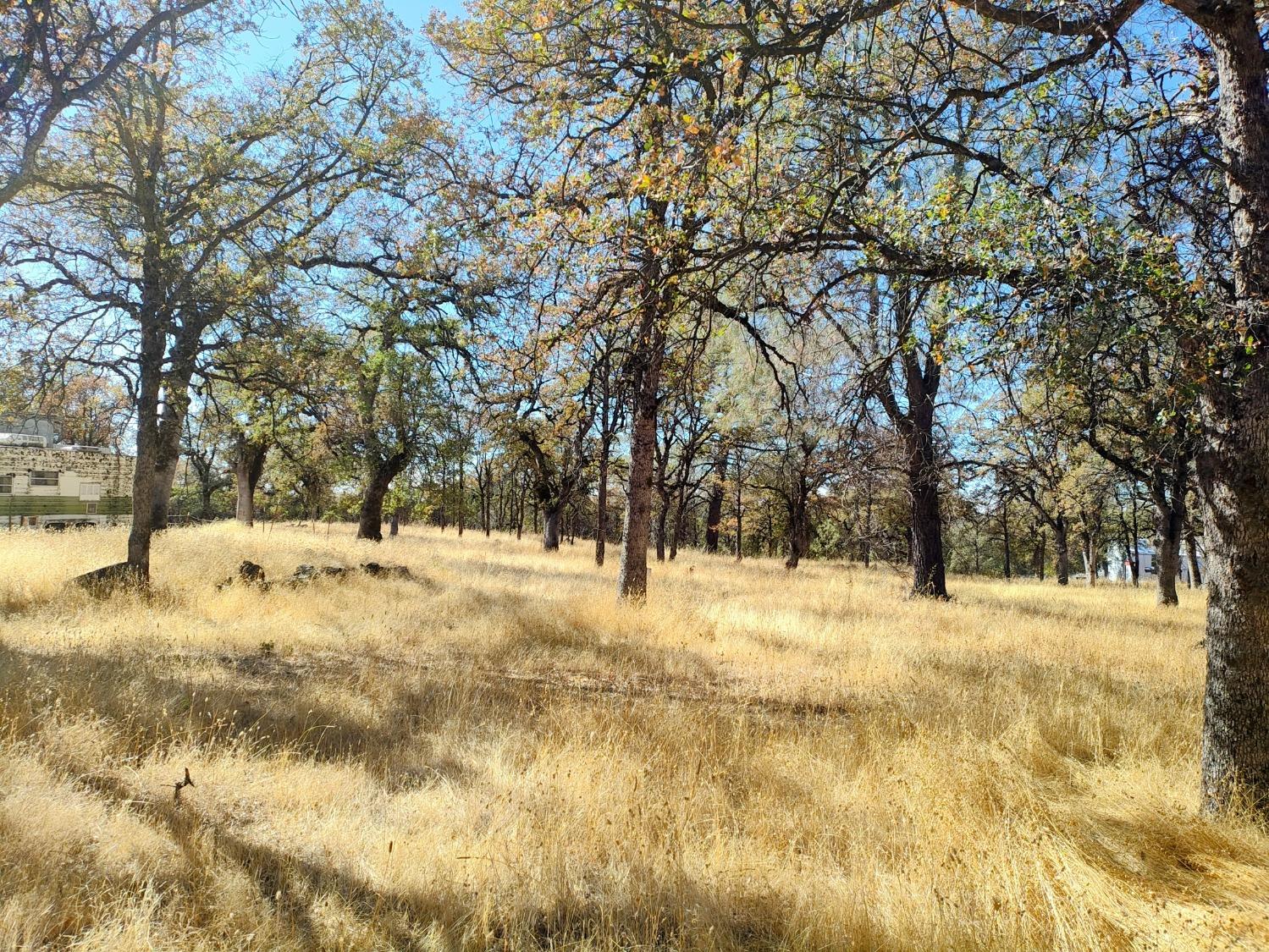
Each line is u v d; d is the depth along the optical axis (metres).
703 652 9.59
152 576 12.50
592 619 11.16
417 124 14.84
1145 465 13.87
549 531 30.14
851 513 29.08
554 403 16.23
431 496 28.48
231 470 41.38
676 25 5.45
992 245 4.54
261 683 7.08
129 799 4.18
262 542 17.86
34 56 8.48
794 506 30.03
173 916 3.16
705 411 24.09
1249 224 4.40
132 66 10.08
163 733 5.38
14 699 5.53
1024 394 5.62
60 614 9.61
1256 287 4.23
